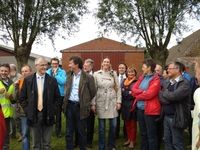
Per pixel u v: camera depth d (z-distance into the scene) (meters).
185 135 5.73
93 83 4.19
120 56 26.19
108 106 4.43
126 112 4.81
